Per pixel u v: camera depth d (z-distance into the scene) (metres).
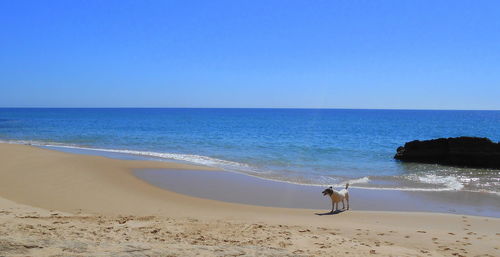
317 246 7.81
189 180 17.31
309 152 28.75
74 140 36.75
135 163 20.84
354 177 19.17
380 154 28.33
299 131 54.56
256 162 23.48
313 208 12.99
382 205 13.56
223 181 17.31
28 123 69.31
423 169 22.17
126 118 100.94
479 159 23.02
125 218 9.94
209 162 23.09
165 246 6.22
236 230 8.97
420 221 11.10
